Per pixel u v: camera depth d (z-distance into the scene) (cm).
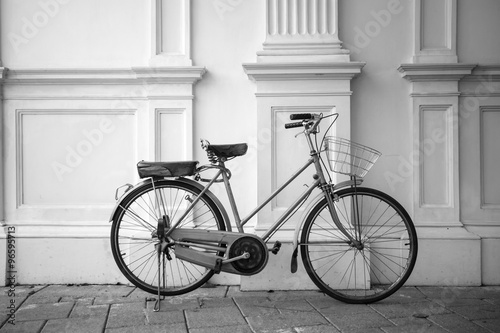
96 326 303
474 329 296
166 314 326
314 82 398
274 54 400
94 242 401
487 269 399
